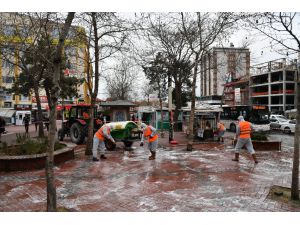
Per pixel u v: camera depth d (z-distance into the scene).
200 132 17.67
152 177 7.87
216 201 5.75
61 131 18.20
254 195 6.14
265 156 11.63
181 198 5.96
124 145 15.08
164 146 15.20
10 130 29.58
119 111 22.97
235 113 28.36
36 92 17.97
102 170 8.84
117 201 5.79
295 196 5.80
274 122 28.77
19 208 5.35
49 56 9.89
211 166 9.42
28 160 8.90
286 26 6.05
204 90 65.75
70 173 8.42
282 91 50.09
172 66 22.45
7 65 14.74
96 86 11.98
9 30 10.52
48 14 8.48
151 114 29.47
